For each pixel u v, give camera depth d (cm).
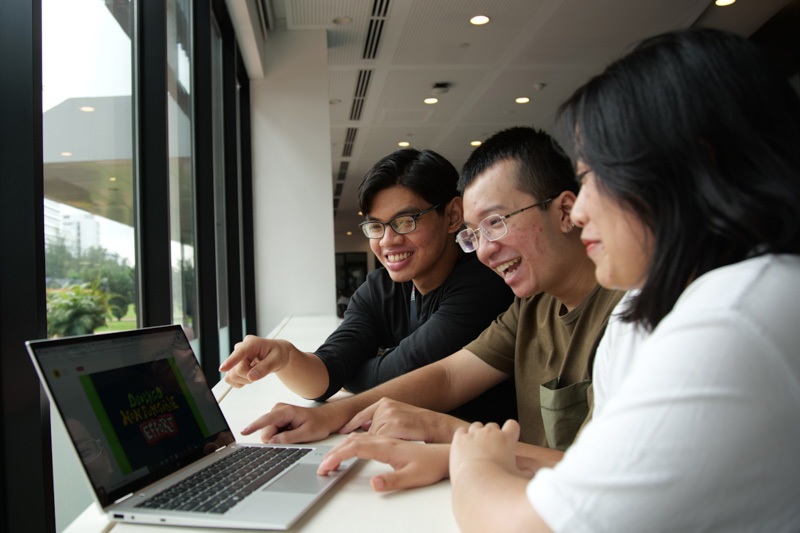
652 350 52
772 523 46
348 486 86
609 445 49
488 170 123
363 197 171
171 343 107
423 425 109
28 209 125
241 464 95
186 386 104
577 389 116
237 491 83
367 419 120
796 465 46
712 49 55
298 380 142
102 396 85
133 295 230
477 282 168
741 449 46
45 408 123
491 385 146
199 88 364
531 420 135
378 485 82
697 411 46
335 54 582
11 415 120
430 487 85
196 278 362
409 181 167
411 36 544
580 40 555
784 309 48
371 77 636
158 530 73
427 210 169
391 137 871
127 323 220
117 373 90
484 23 520
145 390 94
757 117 53
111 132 210
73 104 171
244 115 532
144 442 88
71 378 81
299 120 532
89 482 76
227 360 132
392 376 159
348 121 788
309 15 508
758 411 46
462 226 178
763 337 47
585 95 62
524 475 85
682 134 54
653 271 57
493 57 589
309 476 89
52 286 153
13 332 122
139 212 239
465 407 157
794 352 46
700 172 53
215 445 103
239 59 503
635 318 63
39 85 128
